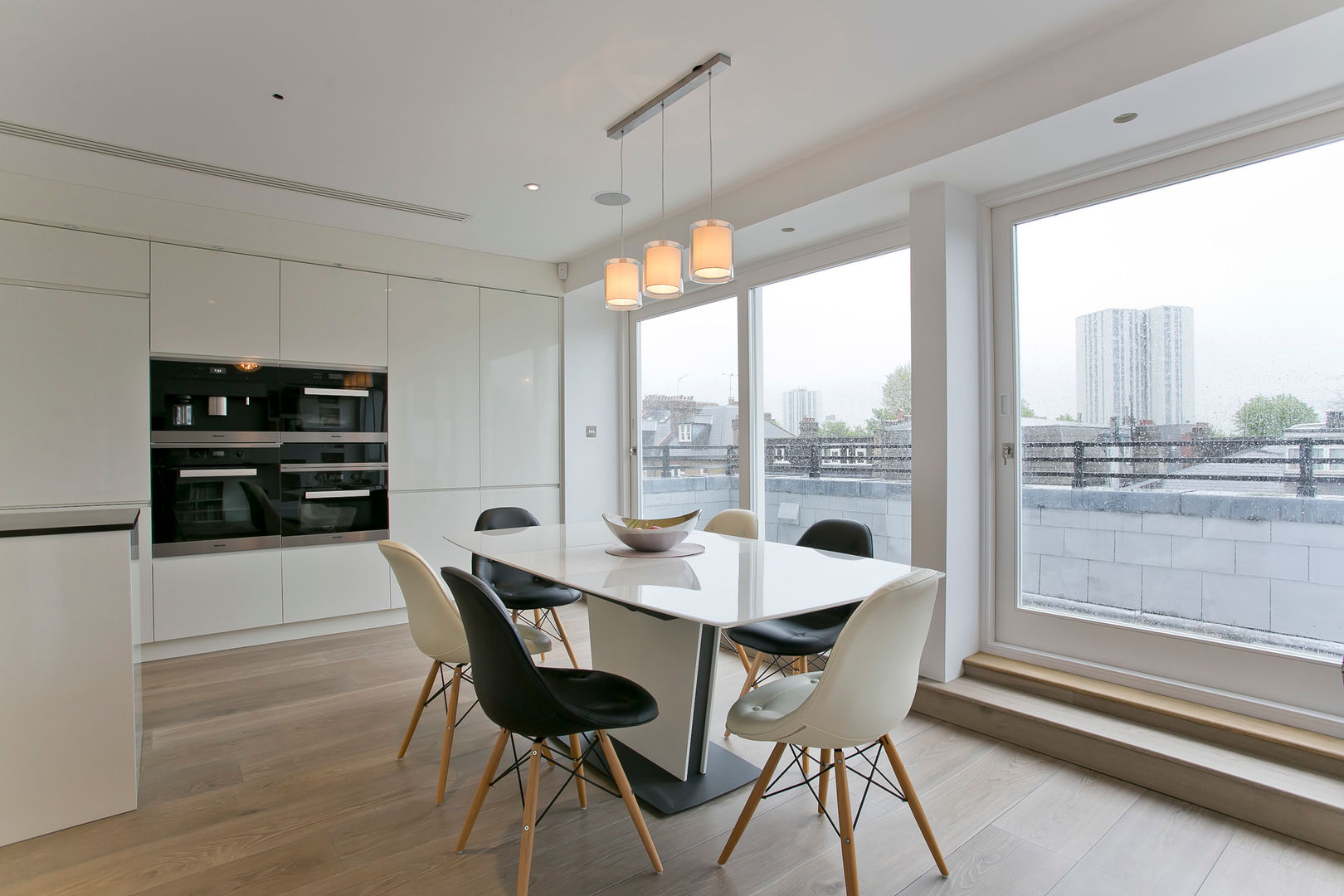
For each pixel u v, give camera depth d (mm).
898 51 2438
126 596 2248
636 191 3721
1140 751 2377
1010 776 2463
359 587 4406
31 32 2264
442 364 4727
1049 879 1889
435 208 3969
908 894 1824
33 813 2086
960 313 3094
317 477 4266
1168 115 2443
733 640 2541
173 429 3809
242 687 3400
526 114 2875
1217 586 2578
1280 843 2043
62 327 3508
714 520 3436
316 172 3432
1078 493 2963
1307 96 2311
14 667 2072
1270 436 2453
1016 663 3055
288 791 2369
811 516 4039
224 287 3957
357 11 2182
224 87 2631
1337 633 2314
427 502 4668
